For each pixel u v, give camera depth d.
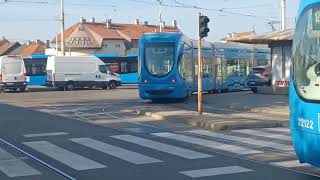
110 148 12.58
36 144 13.37
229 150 12.27
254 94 35.56
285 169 9.92
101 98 34.66
